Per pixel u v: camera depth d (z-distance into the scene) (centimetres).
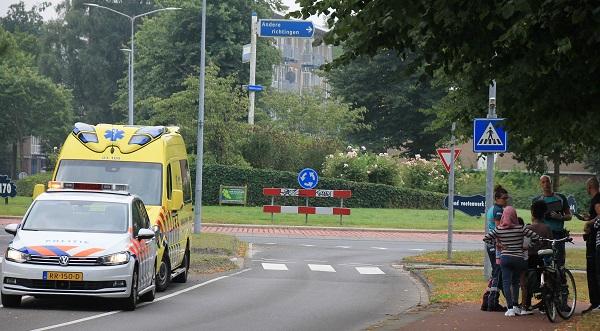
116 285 2220
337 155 8050
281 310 2405
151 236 2369
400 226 6256
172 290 2853
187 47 10994
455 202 3944
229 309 2392
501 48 1736
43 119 12206
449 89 3312
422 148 10762
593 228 2242
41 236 2266
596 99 1817
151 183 2775
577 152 3070
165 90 11156
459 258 4019
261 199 7600
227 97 7956
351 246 4912
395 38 1783
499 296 2477
